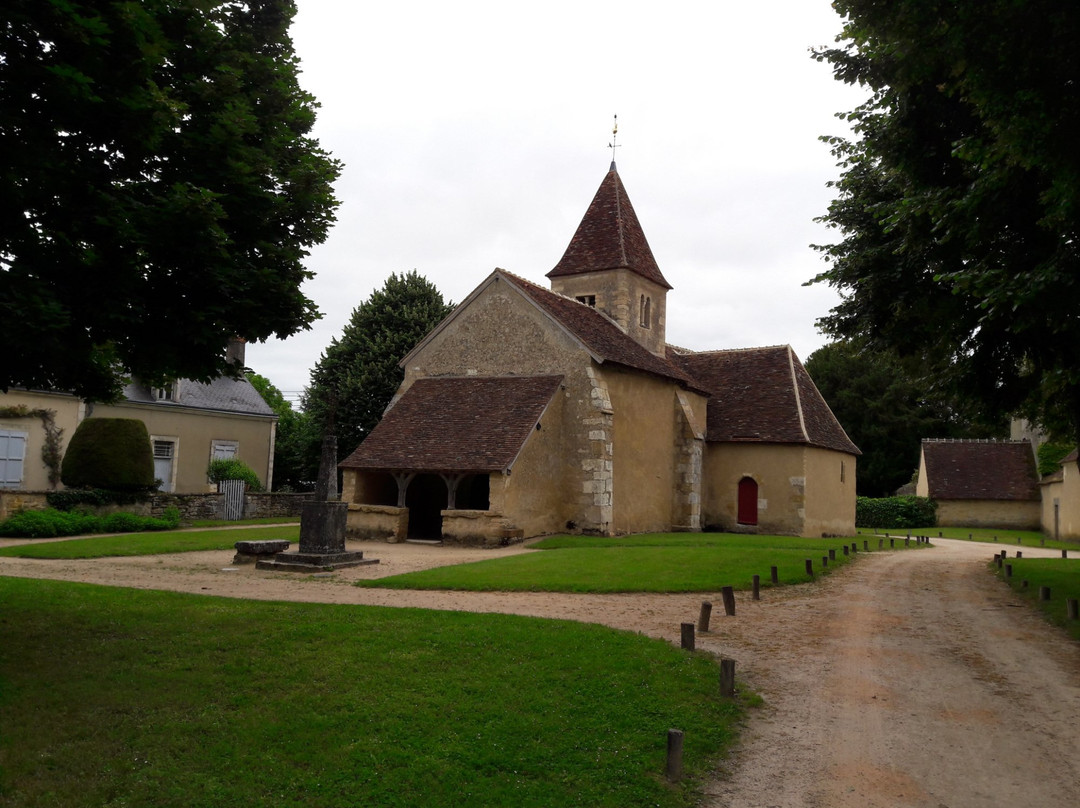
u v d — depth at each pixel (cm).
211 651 877
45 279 748
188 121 851
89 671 796
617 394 2492
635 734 702
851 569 1809
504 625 1020
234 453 3434
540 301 2483
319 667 832
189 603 1120
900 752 690
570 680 822
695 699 791
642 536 2425
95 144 773
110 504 2512
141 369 891
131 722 687
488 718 720
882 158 1221
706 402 3105
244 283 859
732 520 2922
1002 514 4338
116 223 726
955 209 1031
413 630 980
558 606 1230
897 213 1166
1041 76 848
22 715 683
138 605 1090
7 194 696
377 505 2248
